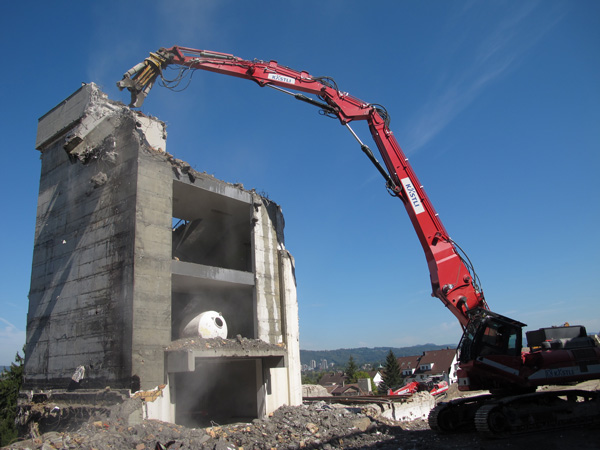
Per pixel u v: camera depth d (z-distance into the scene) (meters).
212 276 16.72
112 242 15.05
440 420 13.05
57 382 15.41
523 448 10.11
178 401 19.22
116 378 13.51
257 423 14.52
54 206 17.94
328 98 15.34
